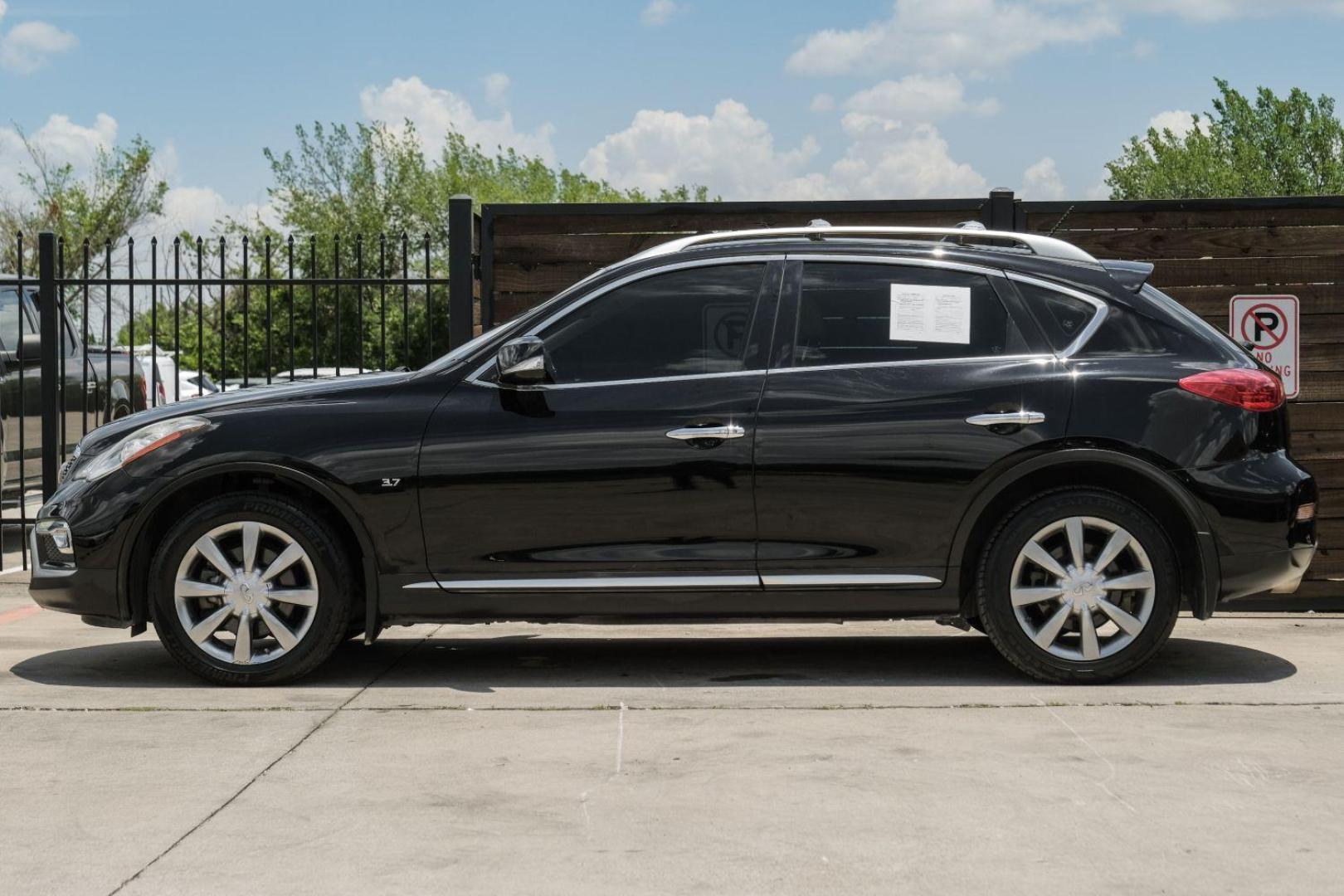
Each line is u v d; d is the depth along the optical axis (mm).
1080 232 7895
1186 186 59500
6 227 39594
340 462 5762
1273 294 7812
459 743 4875
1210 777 4383
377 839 3807
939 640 7211
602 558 5781
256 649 5879
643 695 5703
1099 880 3459
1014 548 5773
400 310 26562
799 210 8008
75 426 12398
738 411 5762
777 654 6758
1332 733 4973
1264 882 3447
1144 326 5883
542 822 3945
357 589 6059
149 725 5148
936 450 5723
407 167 41594
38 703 5543
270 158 40781
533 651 6852
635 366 5863
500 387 5824
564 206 8078
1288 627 7457
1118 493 5836
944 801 4137
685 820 3961
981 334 5859
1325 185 56844
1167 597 5742
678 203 8031
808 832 3842
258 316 26516
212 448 5789
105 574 5836
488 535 5781
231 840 3807
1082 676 5812
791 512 5754
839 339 5867
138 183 41500
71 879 3498
